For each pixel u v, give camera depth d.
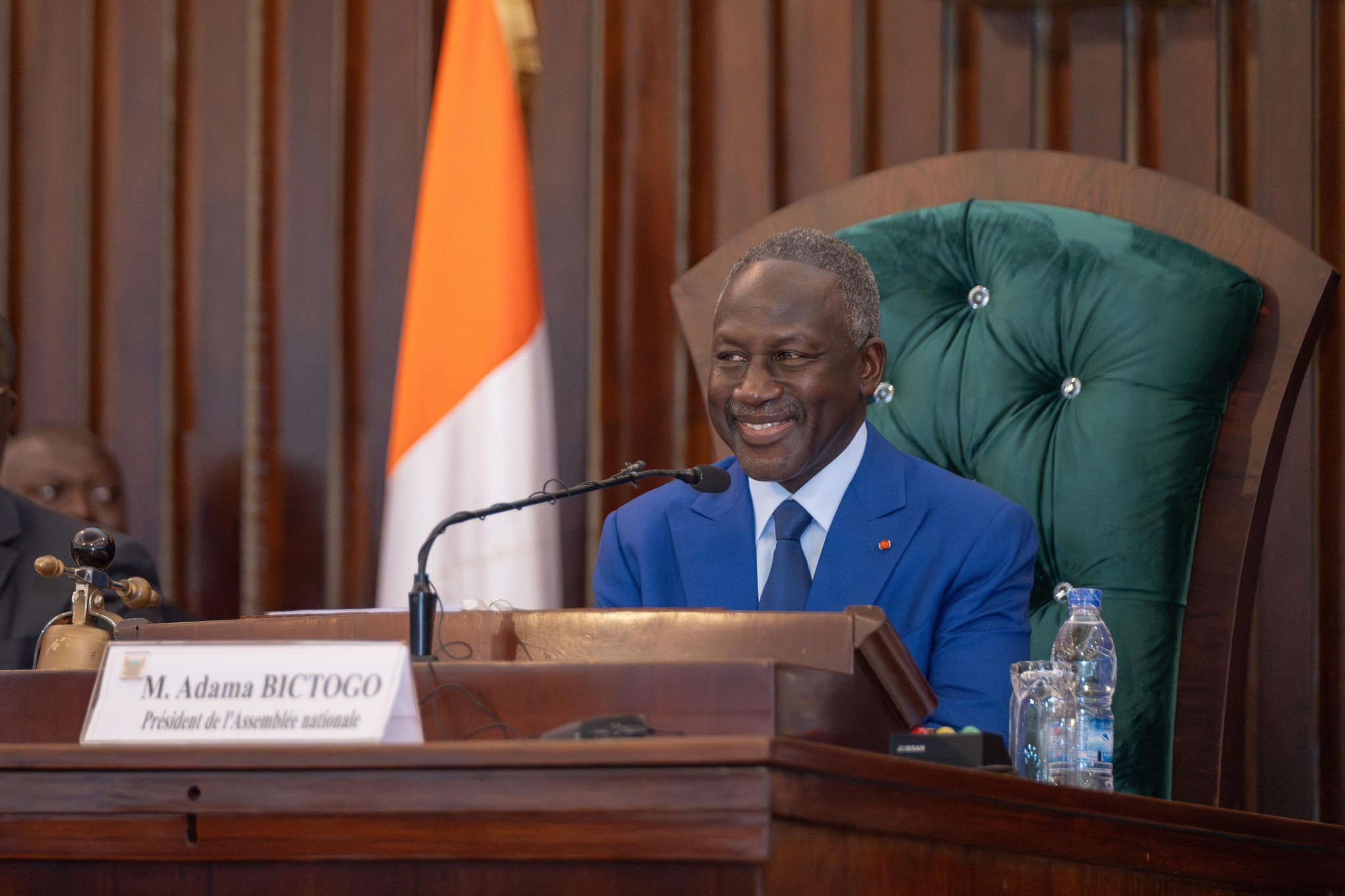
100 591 6.70
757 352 7.87
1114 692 8.50
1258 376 8.71
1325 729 11.06
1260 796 11.08
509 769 4.31
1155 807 5.61
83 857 4.62
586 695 4.91
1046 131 11.82
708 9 12.31
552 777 4.27
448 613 5.61
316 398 12.66
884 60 12.10
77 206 13.05
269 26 12.90
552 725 4.92
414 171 12.61
